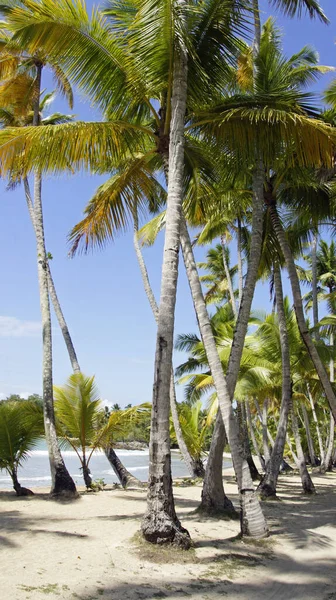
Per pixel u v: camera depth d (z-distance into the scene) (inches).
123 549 289.6
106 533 341.4
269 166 544.7
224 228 836.6
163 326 318.0
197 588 243.1
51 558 271.3
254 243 430.0
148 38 350.3
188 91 394.3
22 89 653.3
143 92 393.1
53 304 730.2
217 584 251.3
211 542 323.9
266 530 349.1
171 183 346.0
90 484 634.8
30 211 660.7
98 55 376.2
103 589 227.9
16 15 355.3
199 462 966.4
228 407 362.9
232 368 408.8
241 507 352.8
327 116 531.8
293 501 584.1
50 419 549.3
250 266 426.9
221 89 410.3
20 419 558.9
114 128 388.5
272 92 400.2
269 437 1421.0
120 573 252.2
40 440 582.6
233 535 349.4
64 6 346.9
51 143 370.3
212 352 372.5
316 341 831.1
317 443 1596.9
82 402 618.2
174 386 913.5
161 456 303.6
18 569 247.6
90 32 361.1
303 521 436.1
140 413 647.1
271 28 667.4
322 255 1302.9
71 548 295.0
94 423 649.0
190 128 405.7
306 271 1364.4
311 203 613.3
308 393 1192.8
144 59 362.6
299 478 978.1
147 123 453.4
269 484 591.8
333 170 539.5
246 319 418.6
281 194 624.7
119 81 391.5
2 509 454.3
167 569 265.3
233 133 405.7
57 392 617.0
